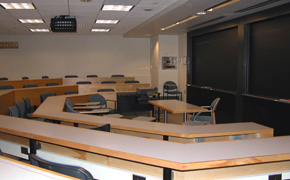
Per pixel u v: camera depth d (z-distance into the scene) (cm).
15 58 1109
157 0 495
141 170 190
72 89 793
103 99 626
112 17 693
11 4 537
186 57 912
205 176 176
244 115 581
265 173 180
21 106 513
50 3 523
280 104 474
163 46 1021
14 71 1112
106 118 319
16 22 768
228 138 264
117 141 201
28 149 231
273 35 502
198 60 833
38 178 125
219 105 682
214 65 732
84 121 302
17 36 1100
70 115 343
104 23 803
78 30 975
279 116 479
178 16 589
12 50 1105
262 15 508
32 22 775
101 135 218
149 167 187
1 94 579
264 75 532
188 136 243
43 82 942
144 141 201
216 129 263
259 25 541
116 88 838
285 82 477
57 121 342
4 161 149
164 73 1032
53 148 232
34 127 248
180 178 175
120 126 275
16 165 143
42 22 775
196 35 811
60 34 1109
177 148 184
